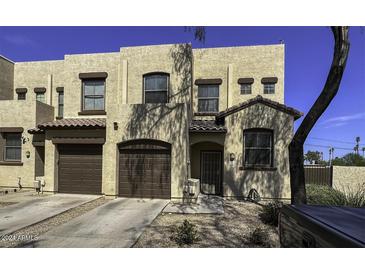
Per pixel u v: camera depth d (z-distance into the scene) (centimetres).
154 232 670
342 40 700
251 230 697
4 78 1566
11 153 1407
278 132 1138
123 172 1113
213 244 586
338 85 712
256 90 1384
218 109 1409
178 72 1279
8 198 1084
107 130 1114
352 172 1445
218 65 1422
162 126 1086
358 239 225
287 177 1122
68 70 1426
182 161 1061
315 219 296
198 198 1142
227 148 1171
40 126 1159
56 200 1040
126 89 1322
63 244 575
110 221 754
